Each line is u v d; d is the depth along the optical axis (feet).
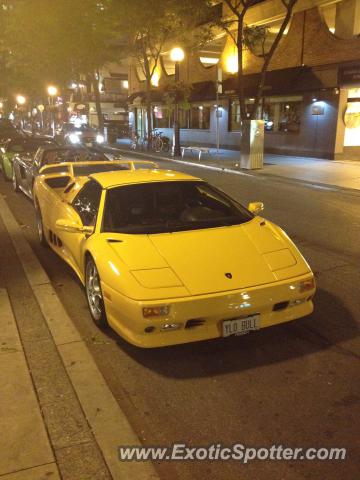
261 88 54.34
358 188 40.32
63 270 20.10
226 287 11.50
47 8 78.23
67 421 9.82
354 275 18.79
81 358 12.31
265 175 50.08
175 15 69.77
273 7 69.10
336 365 12.03
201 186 16.39
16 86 150.10
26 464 8.50
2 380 11.23
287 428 9.65
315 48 63.67
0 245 23.81
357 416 9.98
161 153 82.23
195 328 11.44
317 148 65.67
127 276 11.69
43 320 14.85
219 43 91.71
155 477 8.25
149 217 14.64
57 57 91.25
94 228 14.47
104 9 77.20
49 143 48.62
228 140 85.92
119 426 9.61
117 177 16.60
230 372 11.82
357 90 61.72
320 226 27.66
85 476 8.29
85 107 155.53
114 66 167.43
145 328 11.09
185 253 12.55
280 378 11.50
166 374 11.80
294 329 14.05
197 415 10.16
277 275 12.15
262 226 14.58
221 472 8.54
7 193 41.96
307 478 8.36
